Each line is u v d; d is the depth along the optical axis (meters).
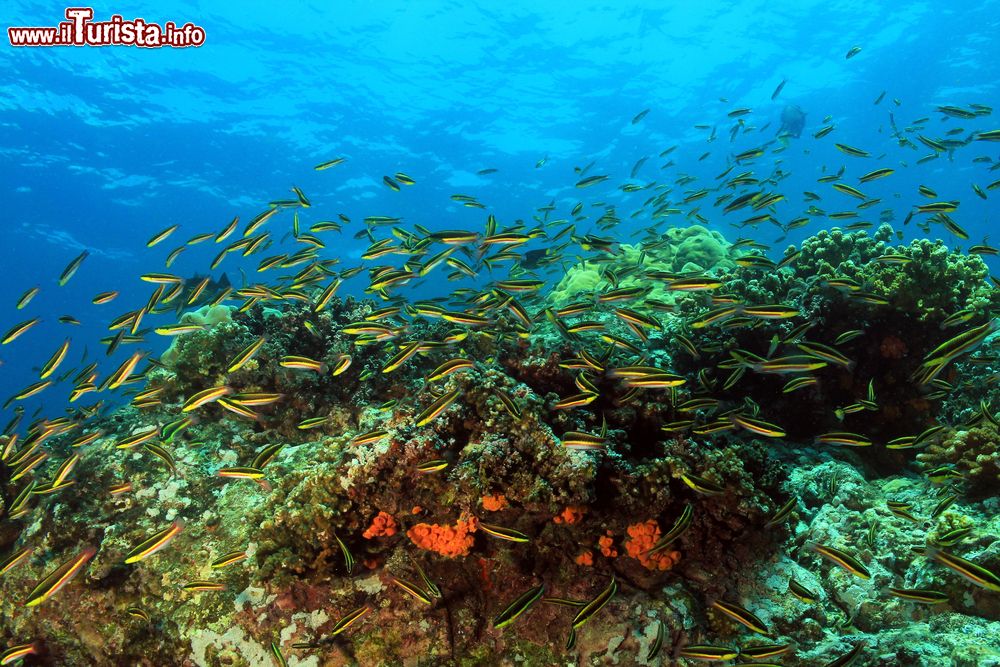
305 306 1.83
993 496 1.15
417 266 1.94
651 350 1.86
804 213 2.28
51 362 1.72
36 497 1.57
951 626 0.95
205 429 1.58
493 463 1.03
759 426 1.16
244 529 1.26
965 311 1.45
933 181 10.48
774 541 1.15
